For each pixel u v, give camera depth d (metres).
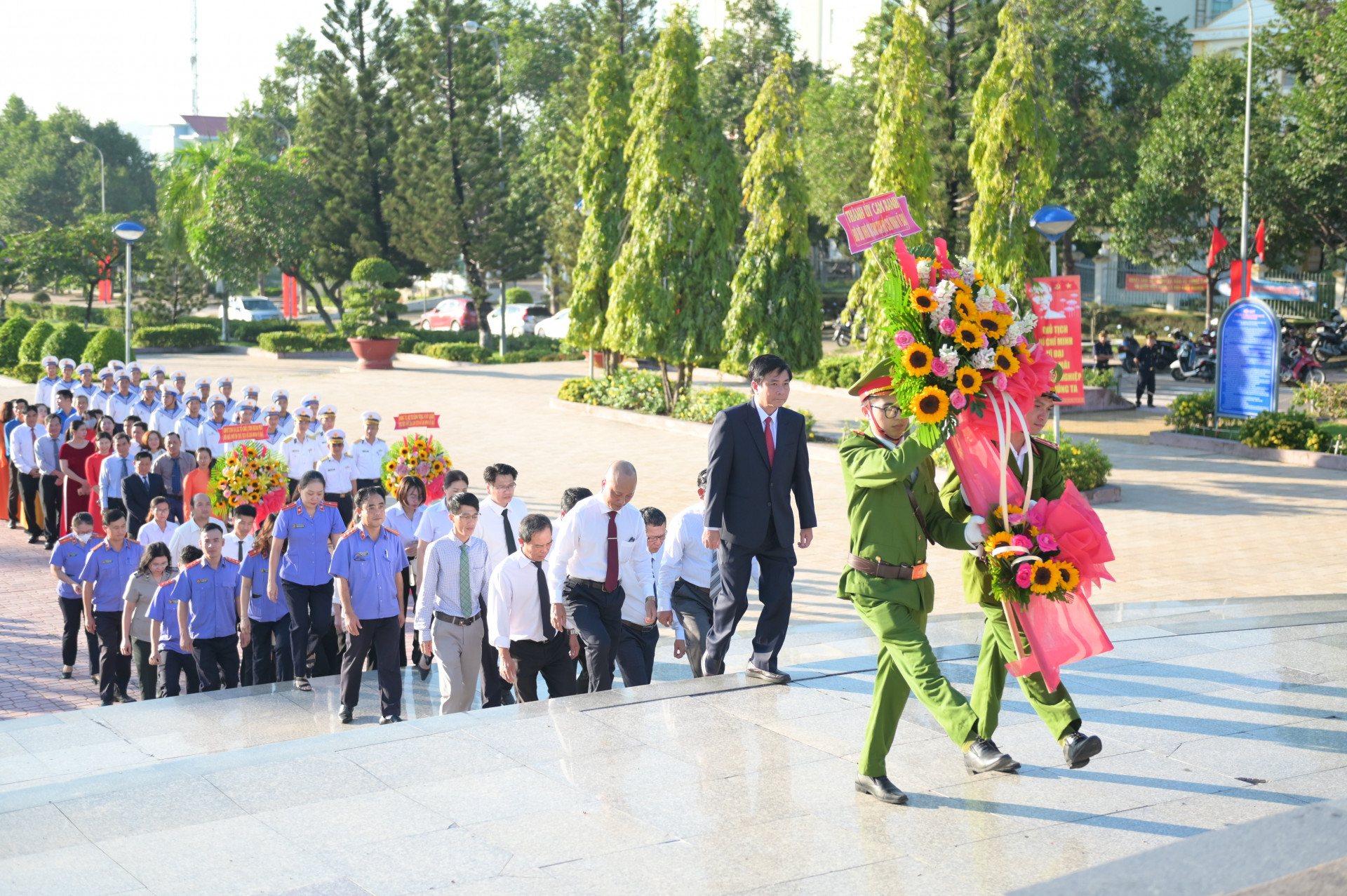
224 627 9.58
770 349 22.08
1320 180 33.31
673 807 4.91
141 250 53.19
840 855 4.42
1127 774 5.29
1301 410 24.77
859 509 5.04
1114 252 44.97
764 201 21.94
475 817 4.80
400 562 8.50
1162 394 30.03
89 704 9.91
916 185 20.19
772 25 50.34
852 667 7.00
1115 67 40.03
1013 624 4.96
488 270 43.88
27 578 14.18
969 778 5.25
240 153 47.06
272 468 12.24
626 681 7.51
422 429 23.83
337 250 49.28
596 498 7.45
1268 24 36.25
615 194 26.12
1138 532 14.40
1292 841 2.32
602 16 45.09
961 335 4.72
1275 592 11.28
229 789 5.12
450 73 43.19
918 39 20.08
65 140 93.62
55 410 17.70
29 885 4.19
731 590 6.68
